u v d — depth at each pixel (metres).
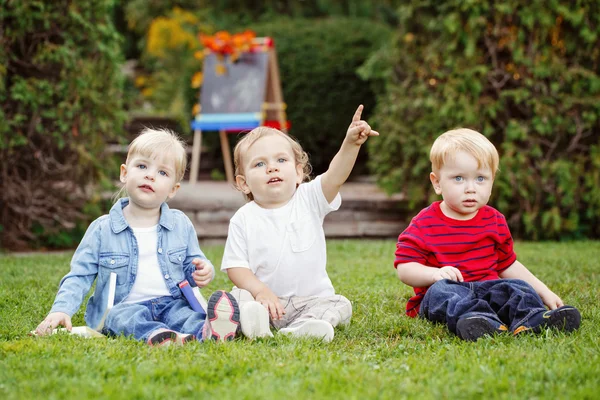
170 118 11.60
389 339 3.00
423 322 3.26
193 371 2.33
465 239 3.46
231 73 9.80
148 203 3.19
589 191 7.18
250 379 2.27
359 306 3.68
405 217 7.90
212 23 14.48
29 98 6.23
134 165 3.21
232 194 8.04
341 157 3.24
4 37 6.17
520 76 7.11
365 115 10.54
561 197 7.19
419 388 2.19
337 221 7.77
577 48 7.10
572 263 5.22
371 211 7.88
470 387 2.17
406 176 7.56
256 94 9.59
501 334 2.90
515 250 6.15
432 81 7.35
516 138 7.09
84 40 6.61
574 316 2.94
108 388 2.14
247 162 3.36
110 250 3.14
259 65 9.74
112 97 6.84
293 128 10.42
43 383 2.20
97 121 6.71
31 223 6.66
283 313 3.12
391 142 7.66
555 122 7.02
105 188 6.79
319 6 15.05
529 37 7.11
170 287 3.19
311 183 3.36
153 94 14.17
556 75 7.05
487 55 7.21
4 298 3.79
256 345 2.76
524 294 3.08
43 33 6.36
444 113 7.04
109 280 3.11
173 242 3.25
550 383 2.22
